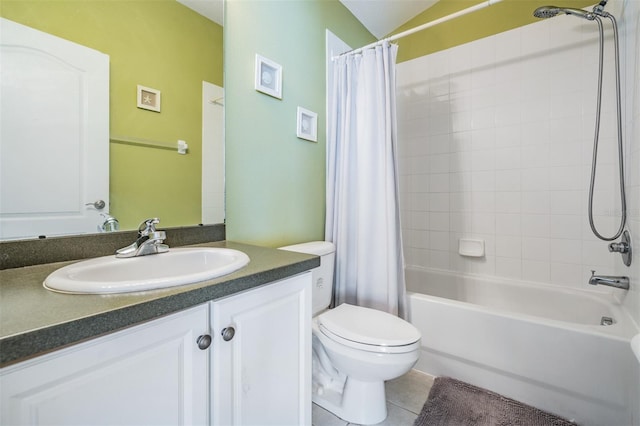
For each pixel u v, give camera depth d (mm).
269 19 1483
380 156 1641
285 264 885
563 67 1814
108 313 511
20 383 439
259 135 1449
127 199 1011
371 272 1645
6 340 413
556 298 1796
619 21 1510
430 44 2312
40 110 826
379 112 1640
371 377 1187
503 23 2004
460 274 2182
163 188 1108
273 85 1509
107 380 528
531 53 1913
